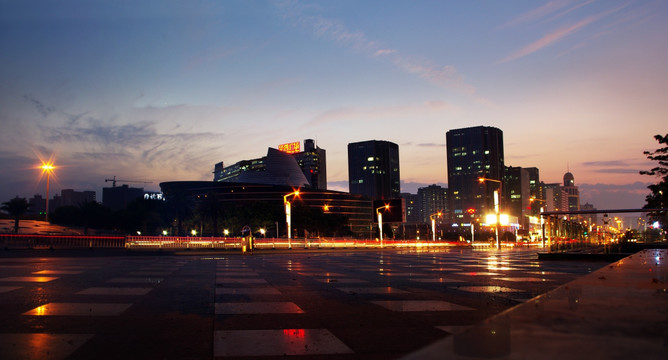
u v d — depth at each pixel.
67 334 7.23
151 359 5.91
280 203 190.88
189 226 127.12
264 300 11.31
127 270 20.50
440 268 22.98
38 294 11.80
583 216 43.59
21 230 110.12
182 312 9.45
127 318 8.69
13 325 7.87
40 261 27.59
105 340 6.89
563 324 3.34
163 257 36.69
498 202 58.06
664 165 35.56
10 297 11.21
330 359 5.99
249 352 6.31
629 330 3.14
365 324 8.31
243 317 8.97
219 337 7.20
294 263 28.14
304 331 7.69
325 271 21.08
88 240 48.31
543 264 26.41
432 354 2.50
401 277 17.81
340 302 11.02
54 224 145.88
